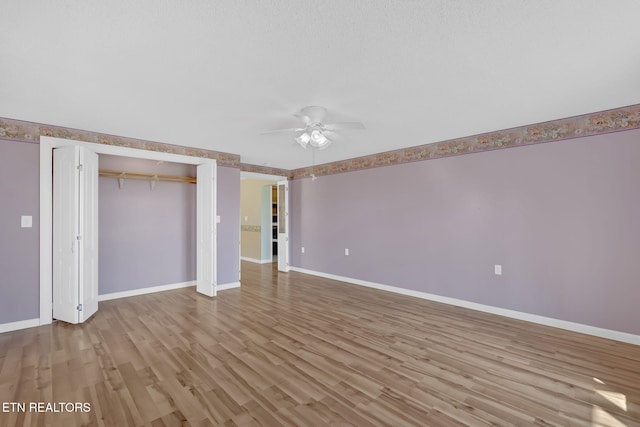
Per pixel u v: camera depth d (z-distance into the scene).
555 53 2.02
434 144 4.38
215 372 2.38
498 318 3.63
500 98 2.78
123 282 4.45
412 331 3.23
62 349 2.76
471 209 4.01
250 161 5.86
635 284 2.91
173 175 4.89
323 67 2.20
